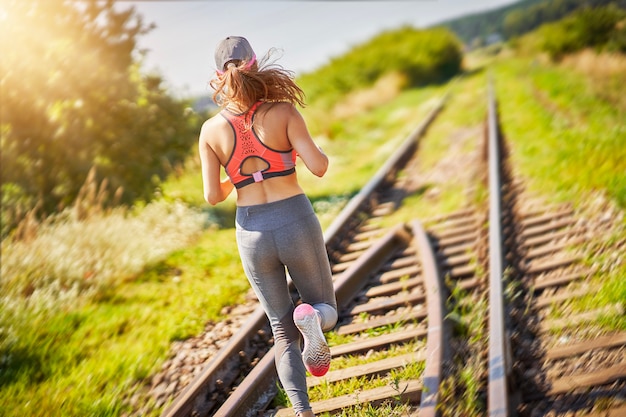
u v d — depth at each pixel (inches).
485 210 284.7
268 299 130.5
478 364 154.8
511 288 193.3
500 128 498.3
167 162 437.1
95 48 407.2
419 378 153.7
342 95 1162.0
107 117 396.5
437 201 338.6
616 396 134.1
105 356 201.3
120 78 402.6
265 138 122.9
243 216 126.2
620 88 563.2
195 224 350.9
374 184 377.1
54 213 331.0
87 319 233.9
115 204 358.9
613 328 160.4
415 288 219.9
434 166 436.8
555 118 459.8
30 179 347.9
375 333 190.4
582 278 195.9
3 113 348.2
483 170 365.4
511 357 157.1
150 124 428.8
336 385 162.7
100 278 265.1
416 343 175.0
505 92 778.2
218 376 173.6
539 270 210.7
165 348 201.3
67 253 276.2
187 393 162.7
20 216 328.8
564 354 155.5
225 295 241.4
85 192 362.0
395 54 1540.4
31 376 193.5
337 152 594.9
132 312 237.0
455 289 201.0
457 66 1814.7
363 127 756.6
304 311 123.2
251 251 126.0
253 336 195.3
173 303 242.2
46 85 361.7
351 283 224.7
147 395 176.7
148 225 338.3
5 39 350.0
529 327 174.4
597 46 1026.7
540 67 1095.6
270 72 122.5
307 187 445.7
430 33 1862.7
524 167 344.2
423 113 808.9
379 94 1147.9
